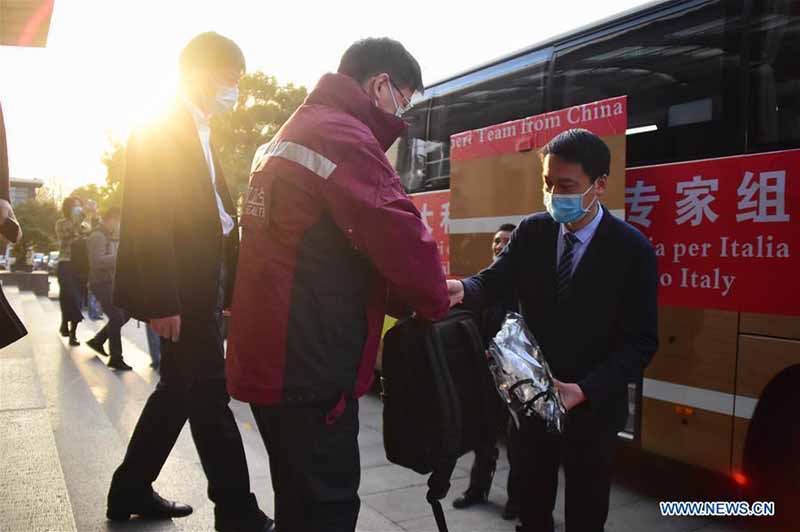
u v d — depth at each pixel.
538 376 1.94
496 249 4.18
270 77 21.30
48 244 34.34
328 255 1.66
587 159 2.07
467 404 1.84
